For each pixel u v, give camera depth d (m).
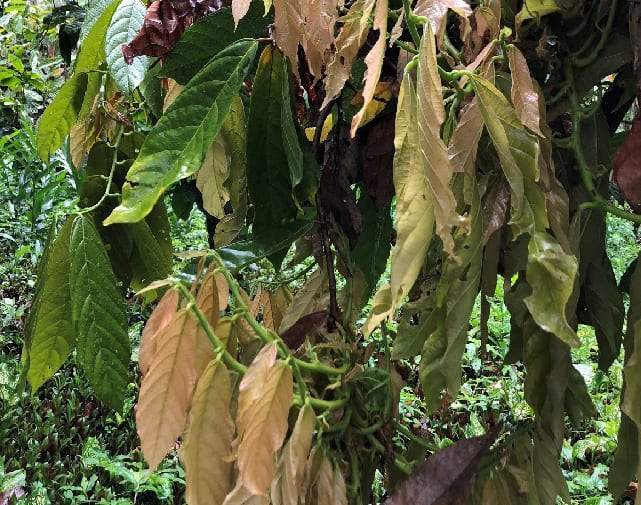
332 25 0.41
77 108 0.60
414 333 0.49
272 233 0.56
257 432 0.38
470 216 0.42
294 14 0.44
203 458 0.40
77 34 1.22
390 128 0.56
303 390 0.43
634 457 0.44
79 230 0.53
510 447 0.50
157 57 0.54
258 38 0.51
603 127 0.49
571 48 0.47
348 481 0.51
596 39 0.46
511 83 0.42
